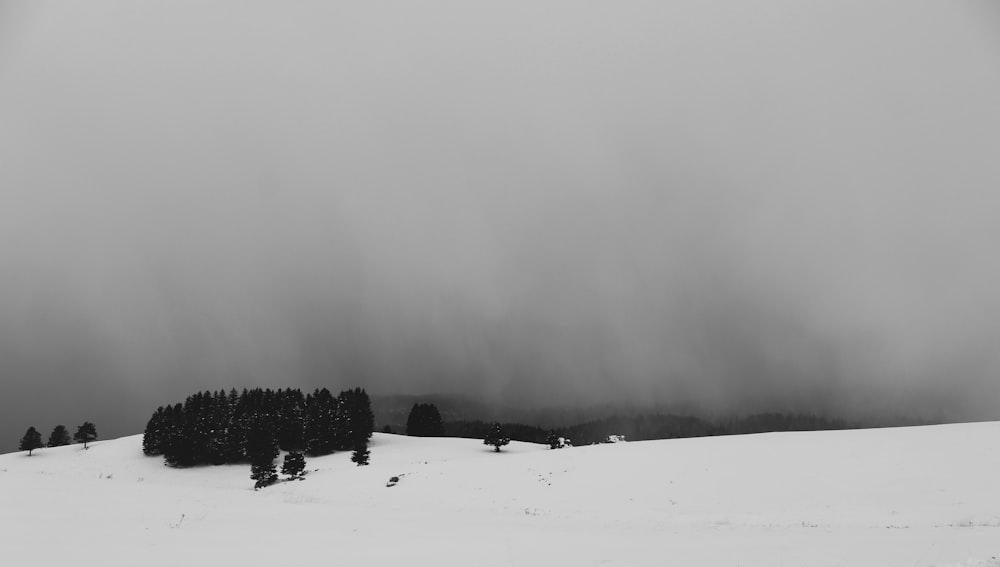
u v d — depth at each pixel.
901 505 24.97
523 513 27.83
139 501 25.14
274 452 74.31
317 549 16.19
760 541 17.27
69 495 25.11
